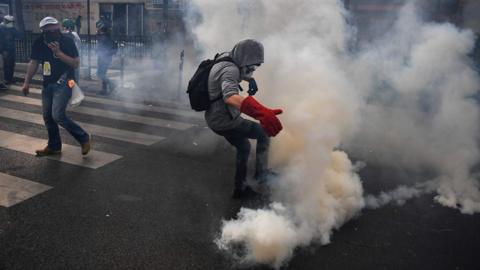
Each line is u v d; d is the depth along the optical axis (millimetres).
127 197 3865
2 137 5574
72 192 3912
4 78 9672
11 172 4340
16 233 3121
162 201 3816
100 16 21109
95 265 2764
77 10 22047
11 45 9523
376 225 3504
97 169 4555
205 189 4137
